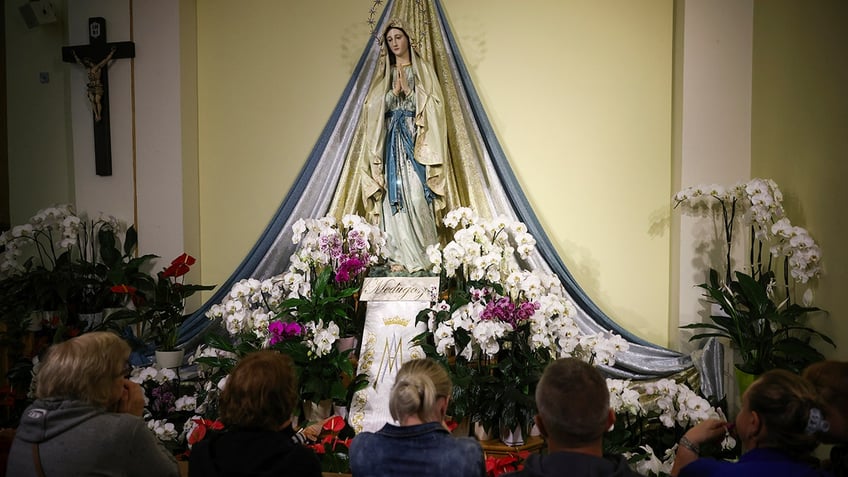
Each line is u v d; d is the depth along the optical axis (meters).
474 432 3.40
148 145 4.66
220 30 4.83
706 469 1.66
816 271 3.44
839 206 3.20
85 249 4.59
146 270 4.66
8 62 4.98
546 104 4.47
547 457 1.58
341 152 4.55
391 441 1.81
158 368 4.11
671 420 3.11
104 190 4.72
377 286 3.91
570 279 4.23
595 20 4.40
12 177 5.00
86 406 1.89
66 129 4.97
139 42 4.66
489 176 4.38
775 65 3.72
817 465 1.70
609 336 4.13
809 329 3.30
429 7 4.38
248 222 4.82
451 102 4.37
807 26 3.41
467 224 4.11
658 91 4.32
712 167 4.02
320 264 3.92
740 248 3.96
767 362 3.43
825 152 3.29
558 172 4.45
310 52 4.74
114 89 4.69
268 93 4.79
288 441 1.79
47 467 1.82
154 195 4.66
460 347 3.43
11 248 4.42
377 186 4.14
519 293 3.72
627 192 4.37
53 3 4.94
